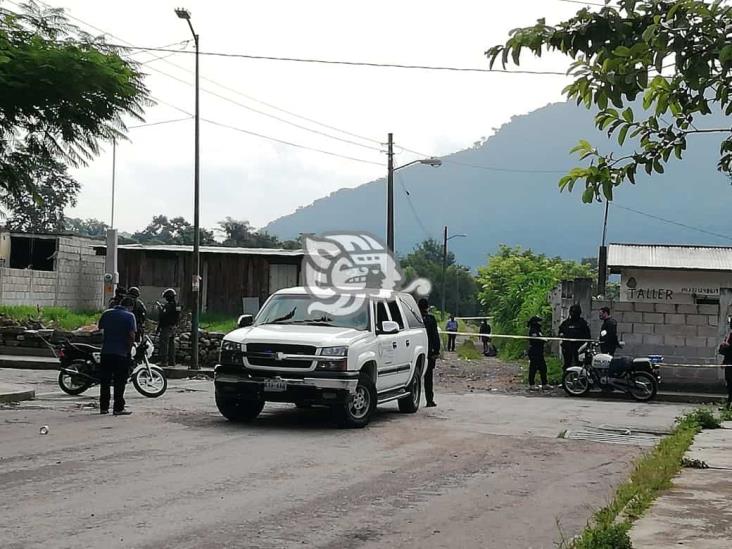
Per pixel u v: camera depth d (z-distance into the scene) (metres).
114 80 17.75
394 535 7.41
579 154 6.62
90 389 18.86
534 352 23.58
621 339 24.11
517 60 5.54
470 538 7.39
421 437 13.33
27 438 11.97
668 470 10.30
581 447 12.98
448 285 93.69
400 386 15.97
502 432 14.35
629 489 9.23
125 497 8.41
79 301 39.78
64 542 6.78
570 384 22.23
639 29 5.36
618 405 20.48
